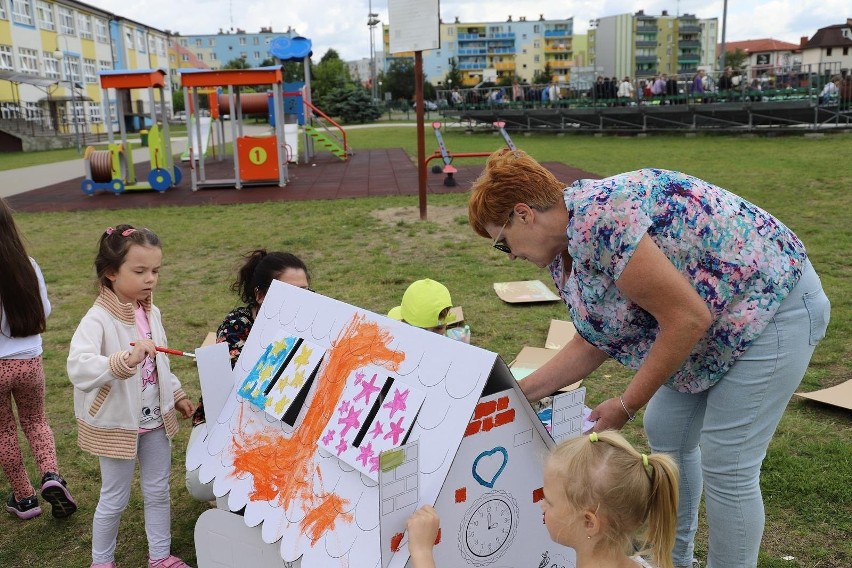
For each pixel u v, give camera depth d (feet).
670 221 6.35
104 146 115.14
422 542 5.86
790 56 253.44
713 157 53.67
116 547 10.18
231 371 8.86
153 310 9.76
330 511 6.82
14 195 49.62
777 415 6.84
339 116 165.27
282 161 49.73
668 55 360.69
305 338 8.23
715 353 6.76
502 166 6.65
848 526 9.64
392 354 7.04
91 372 8.39
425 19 29.81
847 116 66.23
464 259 25.26
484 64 391.04
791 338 6.57
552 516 6.09
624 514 5.74
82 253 29.32
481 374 6.14
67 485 11.85
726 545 7.21
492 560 6.79
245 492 7.82
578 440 6.03
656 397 8.19
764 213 6.77
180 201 43.55
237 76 47.67
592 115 88.28
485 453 6.42
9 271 9.84
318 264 25.36
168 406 9.37
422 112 31.73
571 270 7.10
